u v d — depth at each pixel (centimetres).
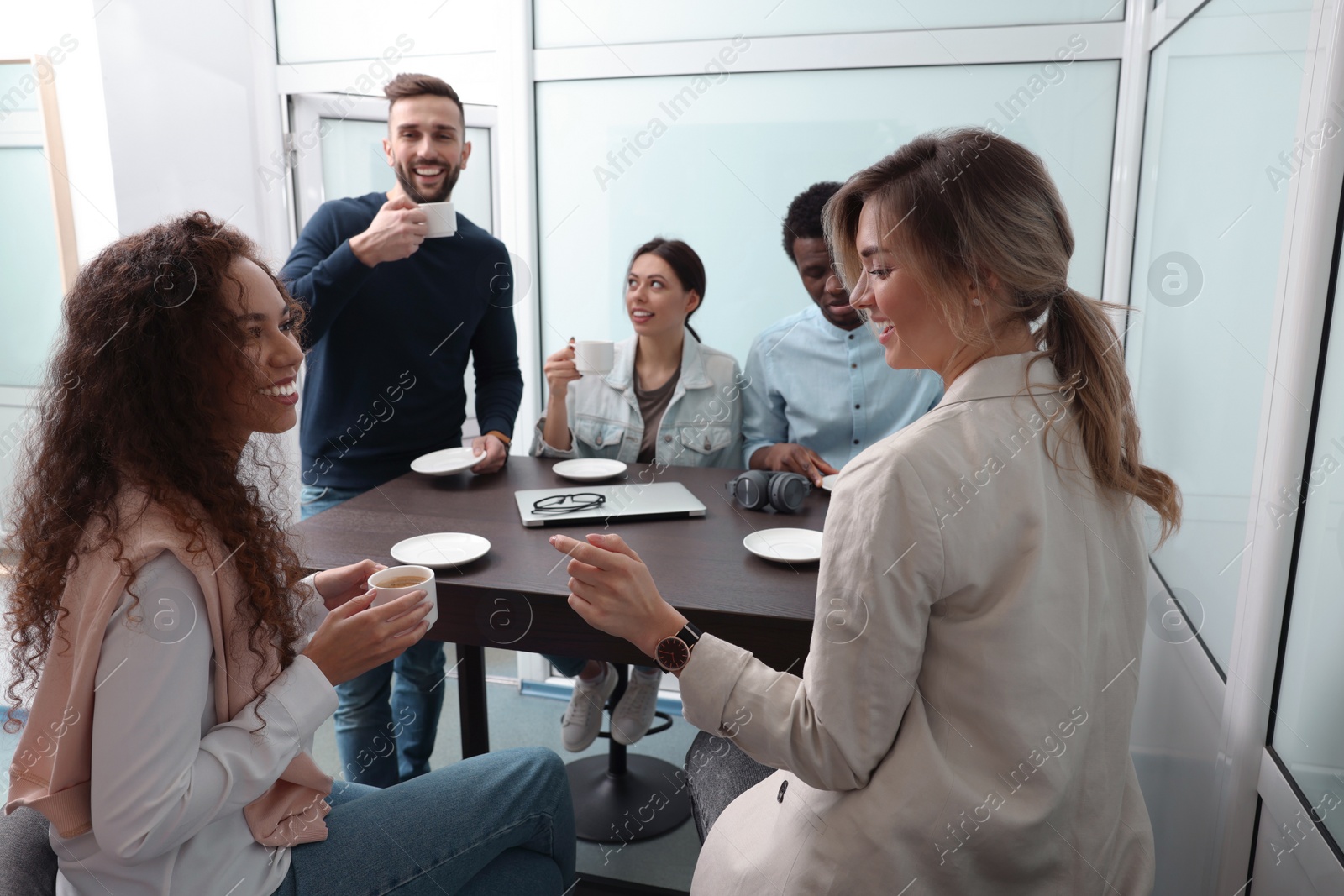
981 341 85
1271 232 121
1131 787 92
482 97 257
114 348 88
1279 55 120
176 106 247
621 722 211
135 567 82
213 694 90
